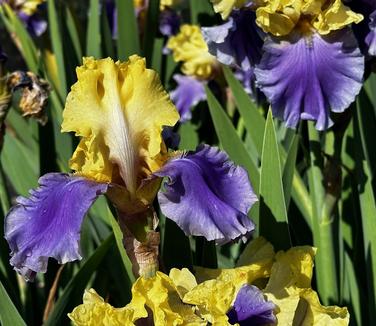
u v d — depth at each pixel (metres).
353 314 0.95
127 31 1.11
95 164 0.78
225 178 0.78
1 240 0.98
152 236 0.79
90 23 1.13
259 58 0.93
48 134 1.04
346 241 1.01
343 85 0.86
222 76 1.21
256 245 0.85
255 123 0.98
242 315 0.80
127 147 0.78
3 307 0.84
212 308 0.78
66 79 1.09
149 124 0.78
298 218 0.99
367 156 1.01
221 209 0.76
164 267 0.86
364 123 1.01
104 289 1.00
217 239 0.76
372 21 0.87
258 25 0.89
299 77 0.87
